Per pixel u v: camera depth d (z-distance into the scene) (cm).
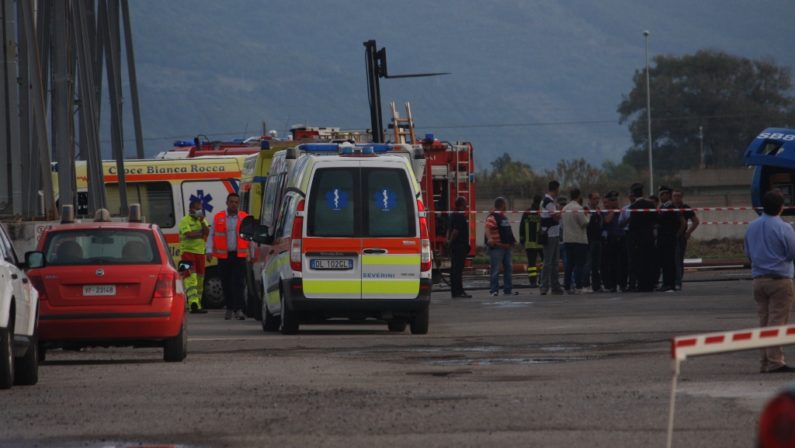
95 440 2852
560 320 6297
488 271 12469
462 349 4881
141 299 4672
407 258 5694
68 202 7194
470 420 3055
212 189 9044
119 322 4641
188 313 8069
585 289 9356
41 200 7556
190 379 3991
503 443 2752
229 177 9081
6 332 3744
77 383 3962
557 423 2998
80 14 7794
